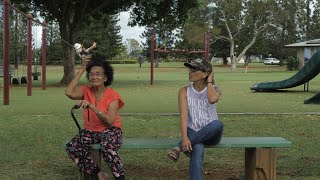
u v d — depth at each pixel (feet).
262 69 197.47
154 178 17.17
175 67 216.74
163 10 88.43
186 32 203.92
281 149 21.71
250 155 15.90
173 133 26.22
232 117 33.09
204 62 15.49
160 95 56.54
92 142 15.05
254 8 200.13
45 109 39.83
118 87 73.15
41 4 81.92
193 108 15.34
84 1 79.10
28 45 57.41
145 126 28.63
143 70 177.58
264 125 29.14
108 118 14.96
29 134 25.66
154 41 90.38
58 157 20.13
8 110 39.06
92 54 15.96
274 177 15.48
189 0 87.56
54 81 91.91
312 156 20.35
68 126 28.63
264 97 53.83
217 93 15.38
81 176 15.34
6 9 45.11
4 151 21.26
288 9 203.62
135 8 88.58
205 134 14.78
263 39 238.48
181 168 18.62
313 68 60.44
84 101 14.80
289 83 63.16
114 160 14.71
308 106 43.14
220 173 17.89
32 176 17.15
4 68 44.27
